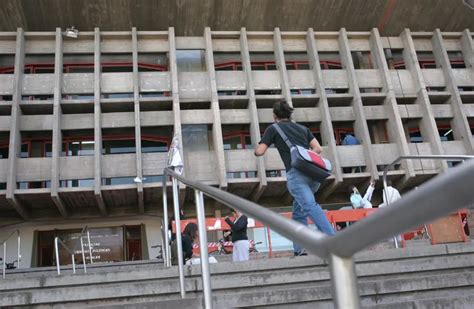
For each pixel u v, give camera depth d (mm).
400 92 23656
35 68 22219
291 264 5238
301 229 1131
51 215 21250
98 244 21281
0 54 21828
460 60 25641
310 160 4977
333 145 21656
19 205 19578
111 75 21797
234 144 22578
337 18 24156
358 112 22719
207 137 22047
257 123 21625
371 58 24844
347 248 934
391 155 22297
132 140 22062
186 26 23125
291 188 5117
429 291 4141
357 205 13672
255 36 23703
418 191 749
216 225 11055
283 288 4551
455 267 4738
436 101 24312
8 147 21125
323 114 22484
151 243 21422
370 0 23688
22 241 20766
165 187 5836
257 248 13359
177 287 4414
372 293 4066
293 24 24016
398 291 4102
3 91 20781
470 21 25328
